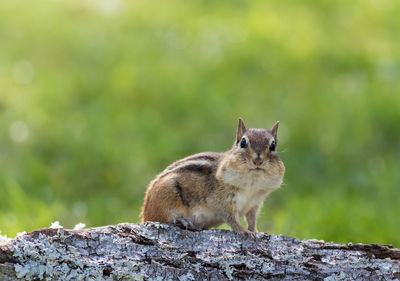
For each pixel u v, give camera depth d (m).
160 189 8.55
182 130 17.50
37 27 22.38
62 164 15.80
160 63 20.28
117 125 17.31
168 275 7.10
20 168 15.36
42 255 6.86
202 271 7.18
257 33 21.77
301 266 7.29
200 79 19.36
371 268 7.27
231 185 8.48
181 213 8.61
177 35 22.11
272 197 15.01
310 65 20.36
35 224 11.01
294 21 23.16
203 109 18.23
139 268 7.09
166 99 18.52
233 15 23.81
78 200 14.65
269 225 13.15
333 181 15.84
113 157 15.95
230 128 17.59
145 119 17.59
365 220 12.43
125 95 18.59
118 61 20.45
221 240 7.55
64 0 24.31
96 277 6.93
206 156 9.05
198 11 24.20
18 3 24.08
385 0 25.23
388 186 14.91
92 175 15.49
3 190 13.48
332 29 22.91
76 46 21.34
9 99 18.41
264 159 8.38
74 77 19.45
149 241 7.33
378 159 16.61
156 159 16.28
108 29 22.52
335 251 7.47
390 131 17.41
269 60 20.48
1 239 7.23
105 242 7.19
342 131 17.30
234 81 19.58
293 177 15.88
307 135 17.20
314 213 12.77
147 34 22.25
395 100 18.23
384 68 20.30
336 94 18.78
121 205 14.46
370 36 22.56
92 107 18.12
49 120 17.47
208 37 21.81
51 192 14.12
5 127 17.08
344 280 7.20
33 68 20.17
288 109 18.25
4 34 21.89
